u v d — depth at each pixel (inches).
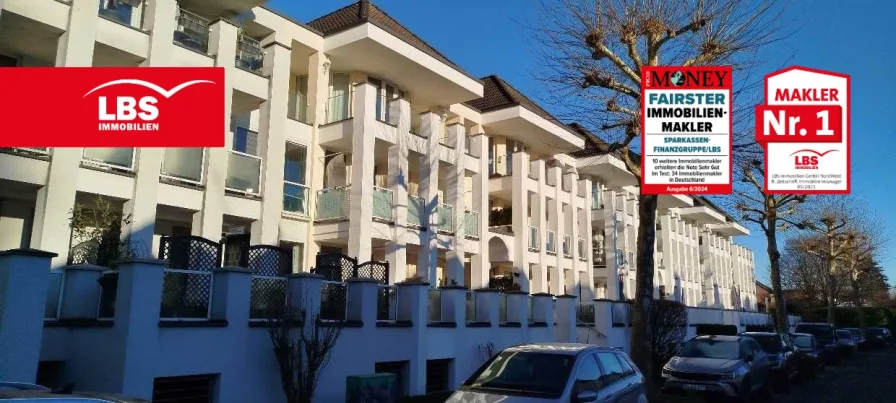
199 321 370.3
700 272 2030.0
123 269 345.7
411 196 796.6
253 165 657.0
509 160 1110.4
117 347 336.8
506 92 1111.6
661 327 802.8
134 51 569.0
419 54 812.6
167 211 611.5
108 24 552.1
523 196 1037.2
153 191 561.6
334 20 889.5
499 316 659.4
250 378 398.9
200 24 646.5
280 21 738.2
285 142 701.9
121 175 545.6
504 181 1064.2
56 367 362.6
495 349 639.1
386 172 870.4
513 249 1028.5
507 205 1145.4
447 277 864.9
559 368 329.7
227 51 635.5
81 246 496.7
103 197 542.9
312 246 743.7
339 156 786.2
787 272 2696.9
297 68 809.5
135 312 339.0
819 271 2356.1
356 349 470.9
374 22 756.0
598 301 845.2
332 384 446.3
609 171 1350.9
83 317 368.8
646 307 537.3
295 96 773.3
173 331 357.1
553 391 310.5
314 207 749.9
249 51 697.6
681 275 1811.0
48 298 366.6
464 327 601.3
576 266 1187.9
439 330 566.3
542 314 729.0
